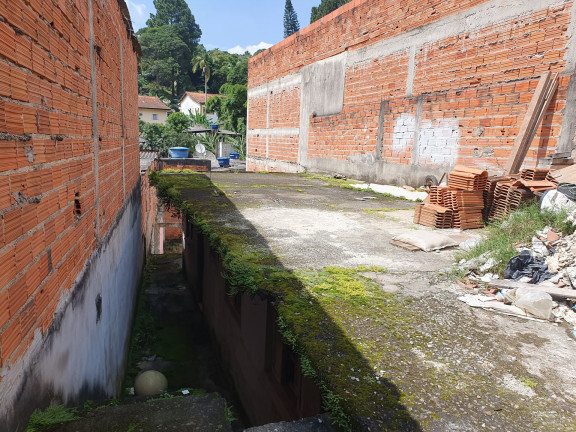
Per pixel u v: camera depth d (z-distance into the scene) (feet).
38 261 5.33
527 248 10.08
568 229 10.11
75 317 7.38
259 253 10.32
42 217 5.57
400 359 5.63
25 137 4.95
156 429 4.83
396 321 6.82
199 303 26.20
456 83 20.57
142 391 15.39
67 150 7.07
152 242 42.45
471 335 6.49
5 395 4.09
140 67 208.85
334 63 31.40
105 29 11.96
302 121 36.76
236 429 15.39
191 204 17.08
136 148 24.41
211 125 114.83
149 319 23.76
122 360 15.71
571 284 8.09
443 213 13.98
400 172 24.93
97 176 10.18
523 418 4.55
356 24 28.35
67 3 7.25
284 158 40.75
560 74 15.76
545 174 14.08
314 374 5.34
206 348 21.54
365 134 28.17
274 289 7.86
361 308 7.23
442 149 21.58
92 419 5.00
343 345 5.90
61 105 6.73
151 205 41.34
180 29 229.25
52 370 5.79
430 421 4.41
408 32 23.62
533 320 7.14
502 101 18.03
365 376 5.16
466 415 4.55
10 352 4.26
